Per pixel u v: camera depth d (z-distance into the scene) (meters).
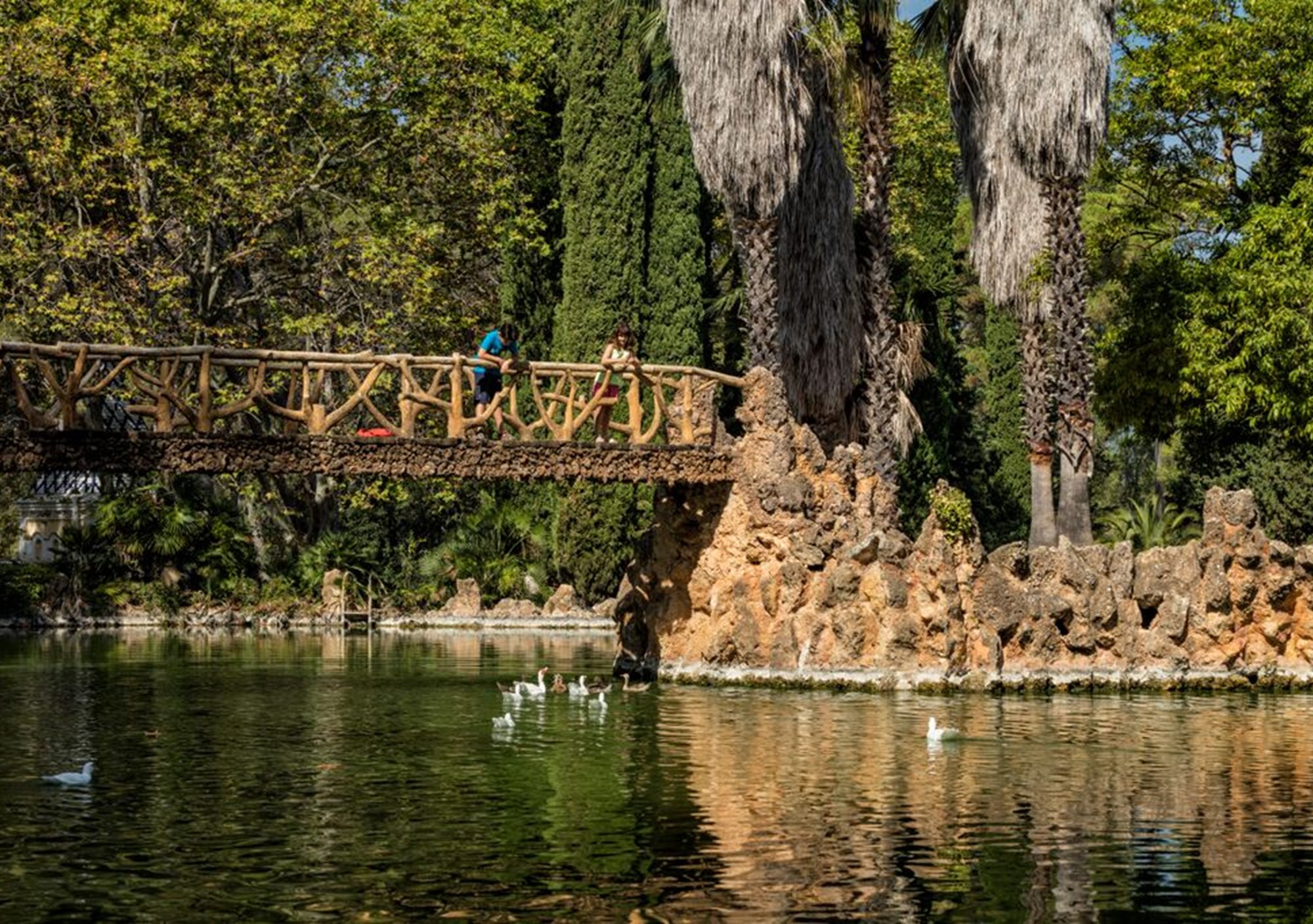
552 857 13.26
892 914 11.60
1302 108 34.97
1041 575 26.42
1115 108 37.59
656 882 12.44
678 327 46.78
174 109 46.00
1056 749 19.02
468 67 48.84
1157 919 11.54
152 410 23.67
